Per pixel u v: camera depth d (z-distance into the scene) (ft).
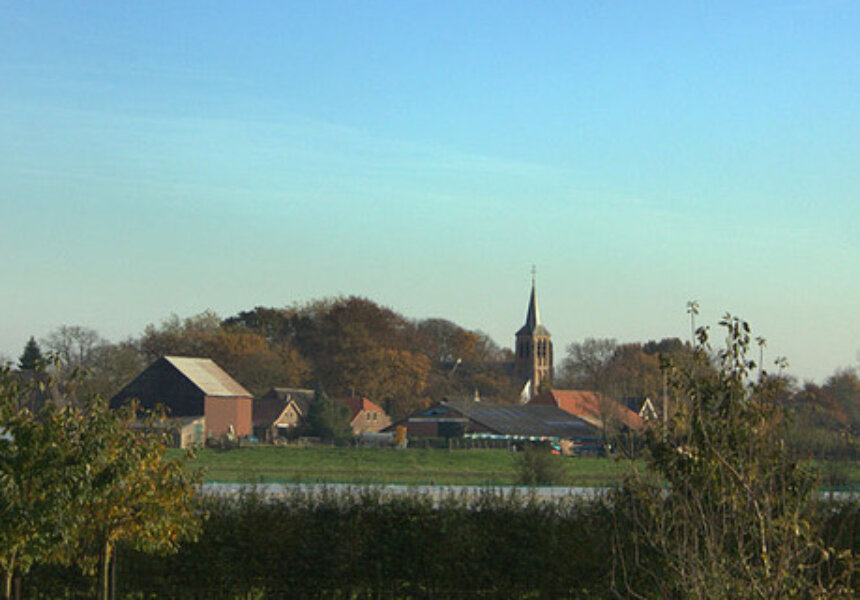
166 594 90.48
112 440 75.97
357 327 631.97
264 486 98.99
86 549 80.38
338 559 92.12
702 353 66.49
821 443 91.66
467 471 338.13
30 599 89.04
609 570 89.45
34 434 71.05
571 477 262.26
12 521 68.90
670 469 62.90
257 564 91.61
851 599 55.11
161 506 78.69
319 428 498.69
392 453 404.57
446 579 92.48
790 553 53.72
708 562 57.16
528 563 92.17
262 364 610.65
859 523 82.23
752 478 57.21
